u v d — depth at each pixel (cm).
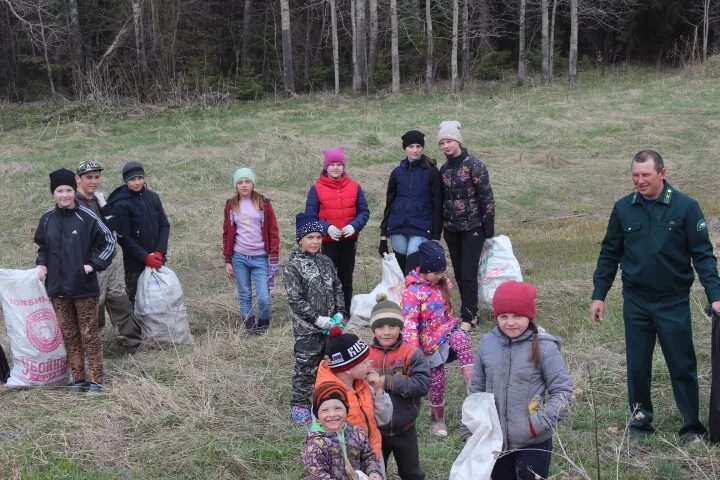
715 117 2038
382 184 1403
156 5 3228
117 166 1552
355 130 1956
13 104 2998
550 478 458
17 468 489
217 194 1341
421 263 524
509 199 1390
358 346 378
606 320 746
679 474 460
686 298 492
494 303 395
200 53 3428
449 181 734
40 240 604
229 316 831
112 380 628
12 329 622
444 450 506
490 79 3519
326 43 3741
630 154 1736
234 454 505
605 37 4138
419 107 2498
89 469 494
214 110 2520
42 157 1731
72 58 3228
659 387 590
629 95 2494
